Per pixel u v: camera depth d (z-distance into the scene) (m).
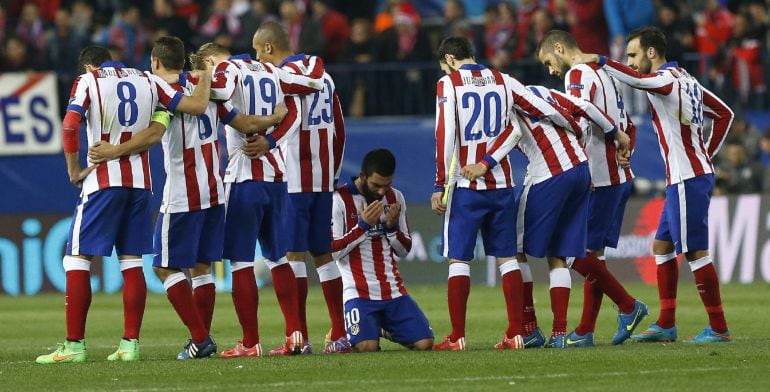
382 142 70.12
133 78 32.25
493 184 33.94
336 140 35.84
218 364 31.03
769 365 29.38
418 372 28.78
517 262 34.62
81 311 32.53
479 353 32.69
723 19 76.75
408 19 74.06
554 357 31.30
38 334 44.34
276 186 34.00
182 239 33.00
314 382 27.41
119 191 32.22
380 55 73.25
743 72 71.12
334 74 71.88
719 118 37.03
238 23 75.56
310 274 65.56
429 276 66.00
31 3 79.94
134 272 32.88
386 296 36.34
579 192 34.53
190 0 78.81
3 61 76.06
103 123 32.06
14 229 65.88
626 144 35.47
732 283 63.34
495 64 70.69
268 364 30.92
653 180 68.19
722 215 63.88
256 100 33.34
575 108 34.91
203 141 33.16
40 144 70.69
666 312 36.78
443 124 33.56
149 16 79.44
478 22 80.38
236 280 33.78
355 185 36.44
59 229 65.81
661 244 36.75
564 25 72.56
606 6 70.75
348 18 82.62
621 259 65.00
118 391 26.45
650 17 70.75
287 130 33.81
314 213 35.41
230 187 33.81
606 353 32.25
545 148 34.34
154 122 32.31
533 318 35.78
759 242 63.84
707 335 36.28
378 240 36.44
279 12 77.88
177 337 42.38
